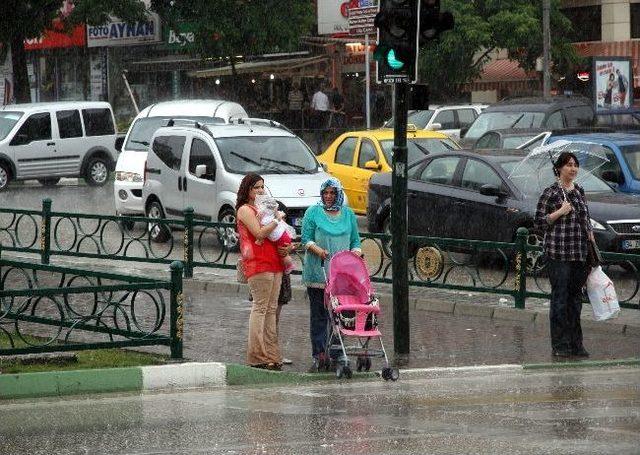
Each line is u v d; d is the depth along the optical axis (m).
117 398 24.52
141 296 33.06
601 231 40.28
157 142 52.53
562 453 17.83
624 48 114.12
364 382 26.62
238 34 103.19
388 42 28.86
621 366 29.00
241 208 27.78
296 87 101.56
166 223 43.75
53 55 126.00
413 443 18.84
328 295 27.23
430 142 55.97
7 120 77.56
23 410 22.86
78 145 79.06
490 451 18.06
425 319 35.88
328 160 58.16
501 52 119.31
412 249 39.69
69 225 48.03
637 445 18.45
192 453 18.38
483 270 40.25
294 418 21.56
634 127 72.38
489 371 28.05
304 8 106.50
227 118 60.81
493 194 42.34
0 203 69.56
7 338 30.31
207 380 26.33
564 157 29.81
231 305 38.06
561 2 116.12
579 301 30.14
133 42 115.38
